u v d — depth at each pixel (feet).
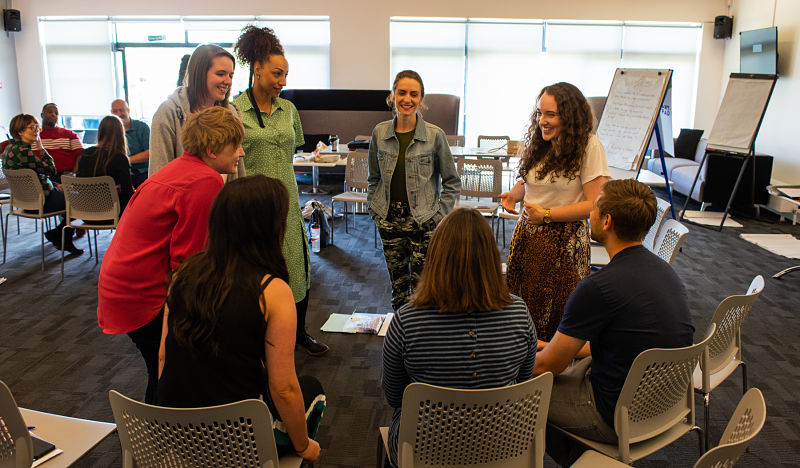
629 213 5.55
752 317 12.39
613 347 5.63
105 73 30.22
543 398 4.86
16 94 30.19
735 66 28.25
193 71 7.29
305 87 30.55
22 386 9.34
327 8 29.32
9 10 28.86
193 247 5.91
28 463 4.59
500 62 30.35
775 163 24.31
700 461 3.70
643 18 29.27
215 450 4.40
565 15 29.30
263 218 4.40
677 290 5.63
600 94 30.55
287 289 4.55
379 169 10.23
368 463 7.50
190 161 5.88
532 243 8.29
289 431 4.91
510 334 4.99
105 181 13.93
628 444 5.46
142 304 6.10
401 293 10.66
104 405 8.80
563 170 8.04
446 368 4.93
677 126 30.76
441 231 4.91
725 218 20.70
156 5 29.27
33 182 14.79
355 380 9.57
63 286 13.93
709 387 6.66
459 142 22.38
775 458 7.61
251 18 29.76
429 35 30.04
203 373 4.51
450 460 4.89
